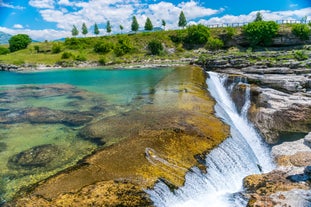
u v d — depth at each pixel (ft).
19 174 41.19
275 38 232.53
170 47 262.26
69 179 37.70
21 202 33.14
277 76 104.32
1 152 49.34
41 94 100.78
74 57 236.63
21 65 219.41
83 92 102.53
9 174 41.19
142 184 37.11
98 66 216.33
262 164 56.59
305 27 223.51
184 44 269.23
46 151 49.11
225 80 113.09
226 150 51.83
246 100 98.02
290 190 41.09
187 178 40.65
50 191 35.12
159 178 38.93
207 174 43.55
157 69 170.50
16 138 56.13
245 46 249.75
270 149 66.28
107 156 44.14
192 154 46.85
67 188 35.60
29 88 115.24
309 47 193.36
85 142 52.24
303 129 80.43
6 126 63.67
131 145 47.83
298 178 44.98
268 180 45.09
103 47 258.57
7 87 119.44
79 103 84.17
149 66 186.19
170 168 41.78
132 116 65.82
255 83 103.35
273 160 58.39
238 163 51.21
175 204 36.94
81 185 36.22
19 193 35.73
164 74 143.43
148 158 43.27
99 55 249.55
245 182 45.29
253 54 149.89
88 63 226.99
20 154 48.24
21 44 301.43
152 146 47.19
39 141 54.13
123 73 159.33
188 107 72.18
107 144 49.75
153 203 34.63
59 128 61.52
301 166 52.34
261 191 41.52
